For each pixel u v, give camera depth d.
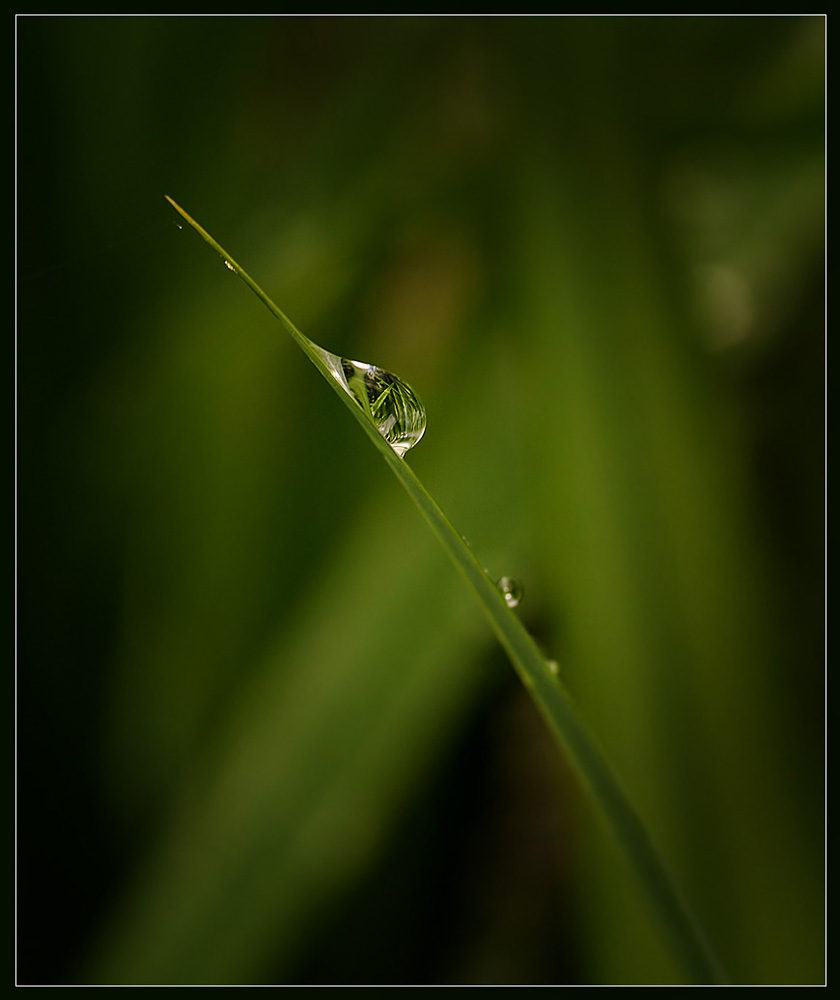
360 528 0.18
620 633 0.18
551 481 0.18
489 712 0.18
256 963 0.18
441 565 0.18
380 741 0.18
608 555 0.18
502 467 0.18
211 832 0.18
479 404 0.18
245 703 0.18
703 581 0.18
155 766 0.18
